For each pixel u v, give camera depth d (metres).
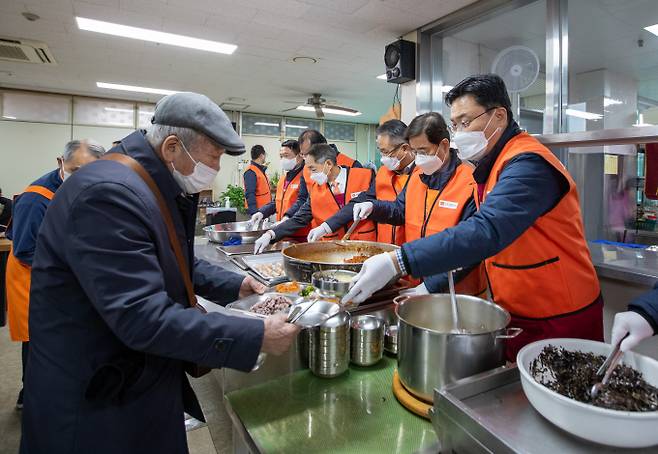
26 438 0.83
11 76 5.68
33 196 2.02
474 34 3.65
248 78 5.74
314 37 4.08
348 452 0.73
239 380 0.98
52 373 0.78
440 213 1.61
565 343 0.81
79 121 7.02
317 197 2.51
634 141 1.59
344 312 1.02
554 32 2.80
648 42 3.15
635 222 3.12
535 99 3.22
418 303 1.02
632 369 0.72
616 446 0.57
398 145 2.09
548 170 0.95
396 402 0.90
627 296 1.87
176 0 3.30
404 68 3.75
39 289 0.79
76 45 4.34
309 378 1.01
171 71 5.39
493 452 0.59
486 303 0.97
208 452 1.92
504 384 0.76
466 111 1.14
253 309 1.08
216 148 0.87
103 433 0.79
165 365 0.86
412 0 3.20
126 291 0.70
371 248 1.70
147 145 0.85
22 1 3.32
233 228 3.12
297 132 9.00
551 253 1.09
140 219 0.75
